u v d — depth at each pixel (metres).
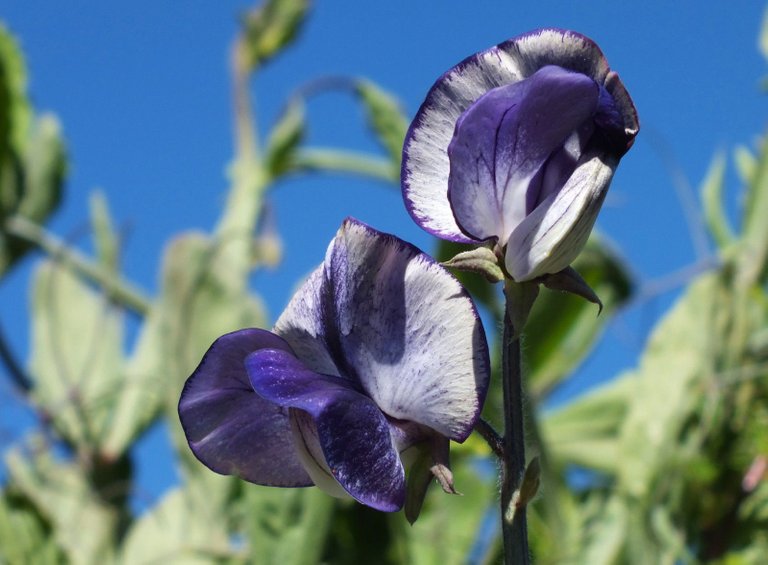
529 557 0.24
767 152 0.49
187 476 0.44
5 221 0.54
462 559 0.43
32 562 0.44
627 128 0.25
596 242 0.50
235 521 0.44
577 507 0.45
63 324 0.53
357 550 0.43
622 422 0.48
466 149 0.25
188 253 0.45
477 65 0.26
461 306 0.25
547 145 0.26
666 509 0.43
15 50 0.55
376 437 0.25
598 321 0.49
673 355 0.45
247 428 0.27
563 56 0.26
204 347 0.45
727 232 0.51
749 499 0.43
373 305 0.25
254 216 0.53
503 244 0.26
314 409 0.25
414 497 0.25
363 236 0.25
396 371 0.25
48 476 0.48
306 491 0.40
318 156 0.56
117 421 0.50
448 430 0.25
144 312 0.53
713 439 0.44
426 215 0.26
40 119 0.57
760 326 0.48
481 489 0.45
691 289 0.47
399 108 0.55
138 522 0.45
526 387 0.25
